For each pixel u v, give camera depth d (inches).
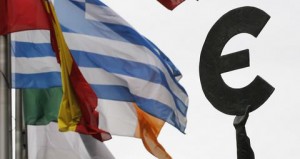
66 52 602.9
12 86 665.0
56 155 770.2
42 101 706.2
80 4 714.8
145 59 726.5
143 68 727.1
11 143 646.5
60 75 668.1
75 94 599.8
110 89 724.7
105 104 726.5
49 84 667.4
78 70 603.2
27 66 669.3
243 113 358.9
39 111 706.2
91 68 719.1
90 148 778.2
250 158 358.3
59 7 714.2
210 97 363.6
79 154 773.9
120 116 730.8
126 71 724.7
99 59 719.7
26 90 711.1
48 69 668.7
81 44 717.9
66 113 595.5
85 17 717.3
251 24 368.5
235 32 366.9
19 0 605.3
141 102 729.6
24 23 602.2
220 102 362.0
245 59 362.6
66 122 595.5
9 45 651.5
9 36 651.5
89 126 600.1
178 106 776.3
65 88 596.1
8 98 647.1
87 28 718.5
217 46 365.4
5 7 604.7
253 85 358.6
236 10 369.7
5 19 603.5
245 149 357.7
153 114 732.0
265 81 357.7
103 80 722.2
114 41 721.0
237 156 359.6
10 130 645.9
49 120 705.0
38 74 668.7
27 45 670.5
